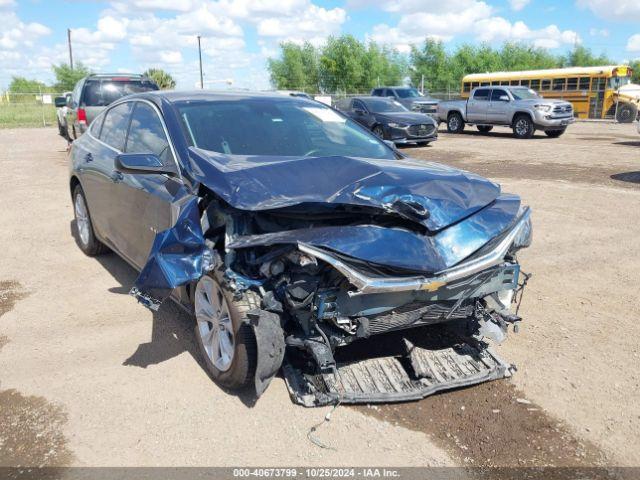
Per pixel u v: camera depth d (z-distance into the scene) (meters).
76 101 13.16
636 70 67.44
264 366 3.13
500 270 3.51
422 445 3.12
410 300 3.21
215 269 3.40
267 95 5.06
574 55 72.81
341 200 3.20
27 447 3.10
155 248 3.41
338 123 4.91
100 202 5.38
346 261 3.02
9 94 37.03
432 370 3.66
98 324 4.57
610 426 3.29
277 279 3.18
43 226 7.62
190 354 4.09
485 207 3.61
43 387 3.67
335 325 3.22
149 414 3.38
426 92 52.44
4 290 5.32
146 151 4.54
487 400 3.54
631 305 4.98
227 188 3.30
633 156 15.03
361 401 3.38
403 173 3.59
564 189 10.21
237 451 3.06
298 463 2.97
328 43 62.06
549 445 3.13
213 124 4.32
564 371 3.88
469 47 64.44
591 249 6.57
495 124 23.14
